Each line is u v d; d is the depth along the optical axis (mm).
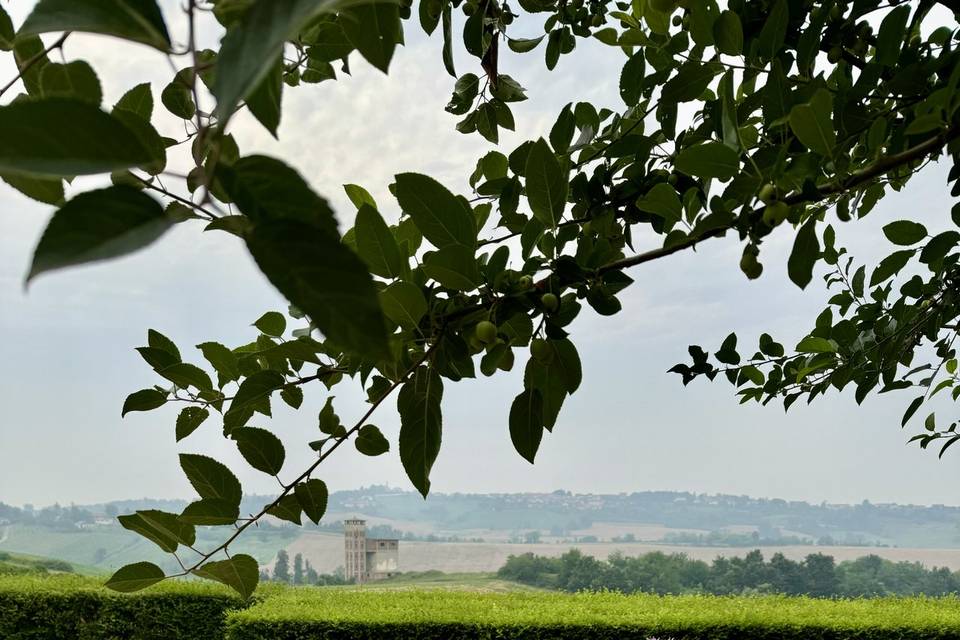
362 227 1007
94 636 8438
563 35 2506
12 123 347
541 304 1149
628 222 1694
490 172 1752
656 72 1826
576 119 2082
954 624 6703
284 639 6785
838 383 2848
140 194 350
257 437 1124
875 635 6727
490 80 2166
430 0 1811
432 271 1023
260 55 325
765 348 2938
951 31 1928
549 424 1196
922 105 1068
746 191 1096
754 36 1587
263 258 345
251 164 407
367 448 1311
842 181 1059
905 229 2293
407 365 1227
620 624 6785
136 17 408
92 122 356
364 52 636
